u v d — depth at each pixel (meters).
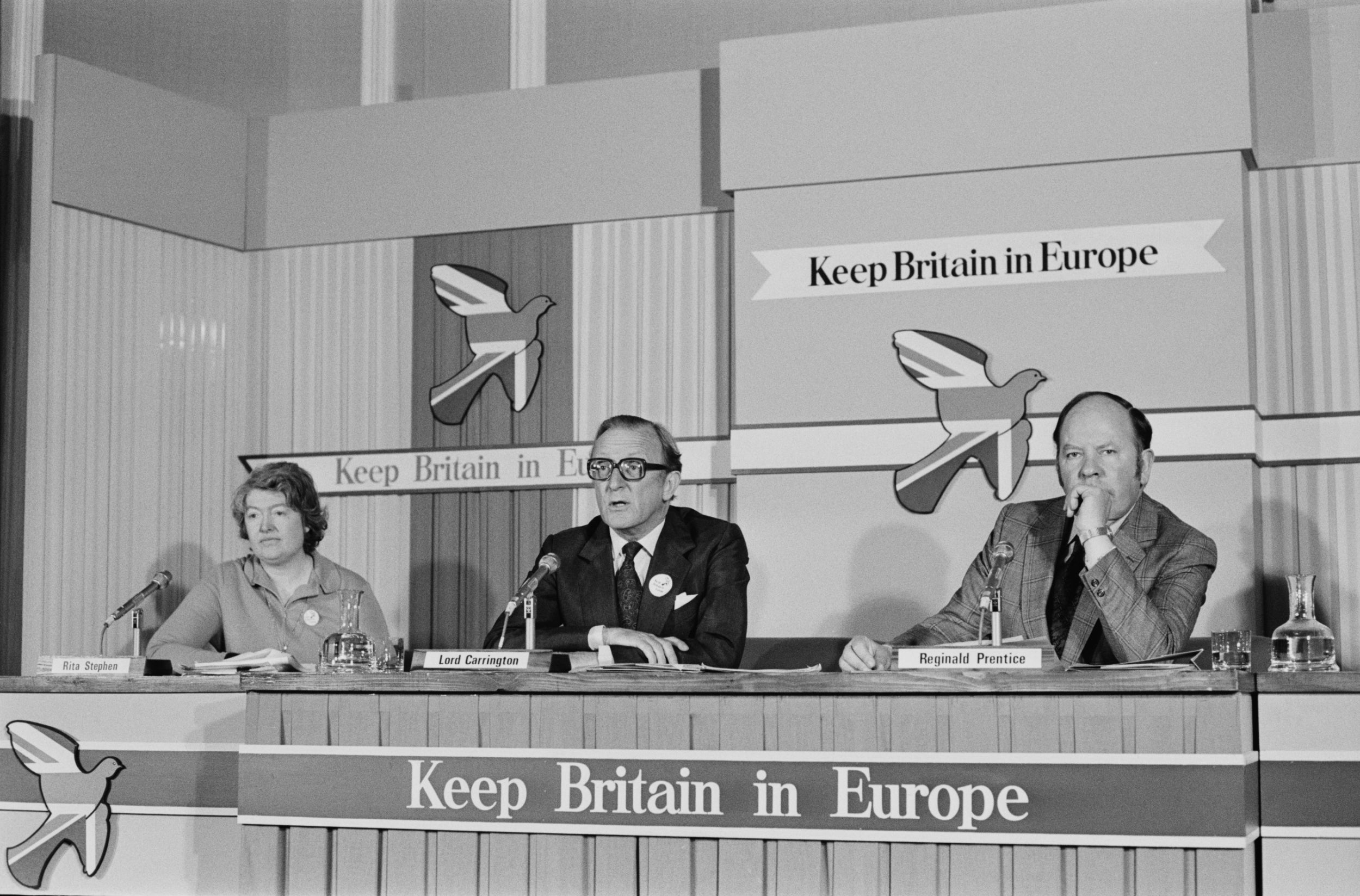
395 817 3.15
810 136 5.19
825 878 2.93
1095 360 4.89
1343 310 4.89
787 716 2.96
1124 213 4.89
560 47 6.07
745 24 5.89
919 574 5.02
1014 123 5.00
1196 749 2.76
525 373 5.69
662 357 5.54
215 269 5.95
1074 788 2.81
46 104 5.43
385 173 5.91
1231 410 4.75
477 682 3.13
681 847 2.99
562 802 3.06
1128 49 4.90
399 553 5.79
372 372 5.88
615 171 5.64
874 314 5.11
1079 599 4.16
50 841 3.73
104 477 5.51
